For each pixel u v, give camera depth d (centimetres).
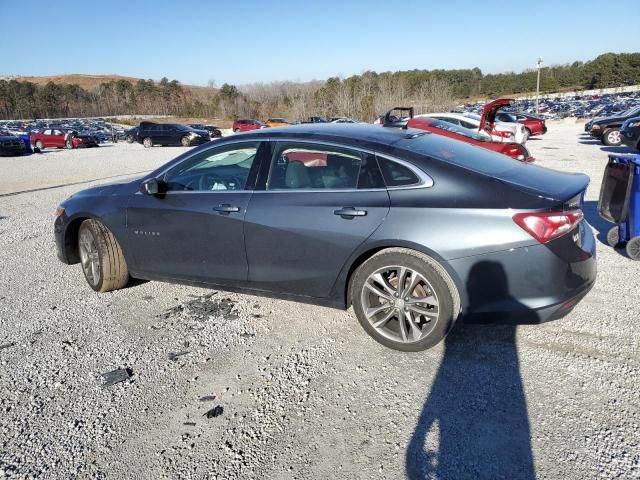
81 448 246
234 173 372
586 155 1416
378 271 313
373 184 316
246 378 301
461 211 288
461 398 271
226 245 365
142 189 393
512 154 780
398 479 218
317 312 388
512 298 285
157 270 410
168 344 347
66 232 455
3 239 670
